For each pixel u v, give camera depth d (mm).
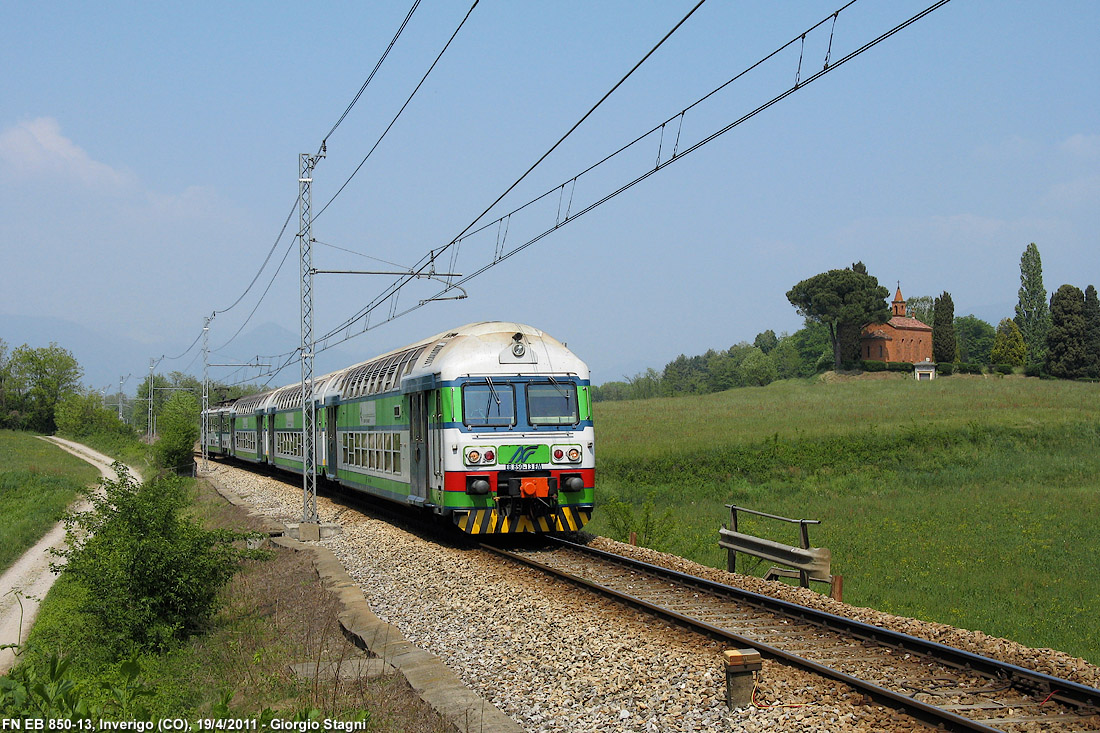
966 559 20328
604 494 34969
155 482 15008
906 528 24859
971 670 8180
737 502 32812
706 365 170625
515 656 9469
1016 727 6746
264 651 10984
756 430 52438
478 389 16625
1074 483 34844
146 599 13086
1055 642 13469
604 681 8305
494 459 16344
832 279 99188
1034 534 23281
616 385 154000
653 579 13328
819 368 105688
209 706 9016
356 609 12180
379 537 19547
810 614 10398
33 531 33812
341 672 9008
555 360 17234
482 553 16234
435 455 17141
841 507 29516
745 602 11531
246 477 43000
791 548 13047
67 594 20875
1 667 14859
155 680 10781
